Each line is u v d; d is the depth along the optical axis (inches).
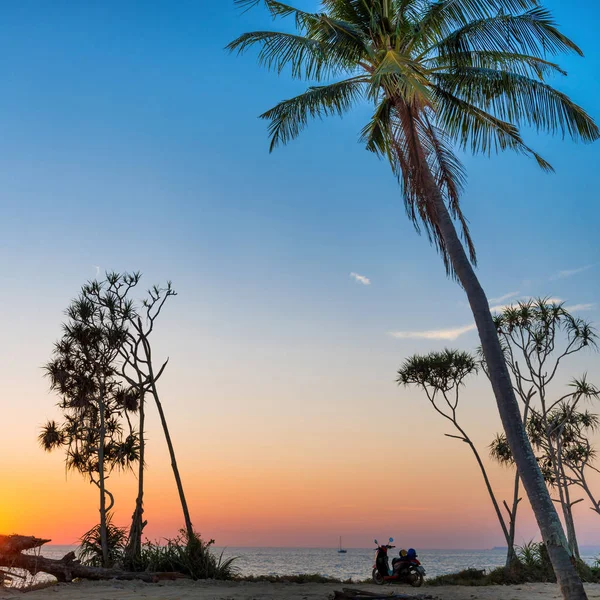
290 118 650.8
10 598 525.0
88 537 834.8
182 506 811.4
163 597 531.8
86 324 896.9
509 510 981.8
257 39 629.3
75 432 885.8
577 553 970.7
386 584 757.9
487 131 642.2
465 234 574.6
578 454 1073.5
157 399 867.4
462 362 1070.4
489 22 571.8
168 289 925.8
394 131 591.2
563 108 579.5
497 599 544.7
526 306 1067.9
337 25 582.6
